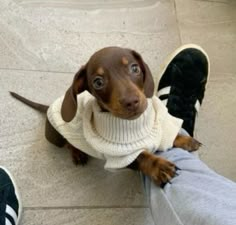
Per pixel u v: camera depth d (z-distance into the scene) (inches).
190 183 13.7
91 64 13.4
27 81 20.2
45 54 21.0
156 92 20.1
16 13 22.0
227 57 22.2
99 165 18.6
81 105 15.4
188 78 19.8
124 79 13.0
